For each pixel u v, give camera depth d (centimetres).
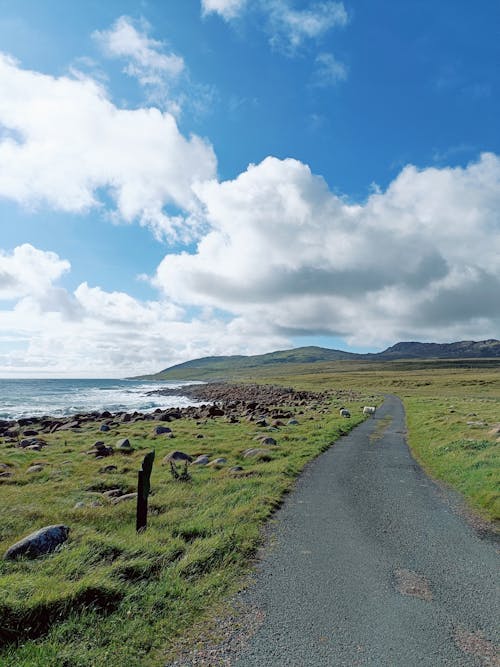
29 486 1457
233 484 1457
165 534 954
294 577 786
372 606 682
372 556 889
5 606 590
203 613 654
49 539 859
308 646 570
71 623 593
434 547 943
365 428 3244
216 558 848
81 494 1338
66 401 8812
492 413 3816
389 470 1764
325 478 1606
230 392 11431
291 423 3416
